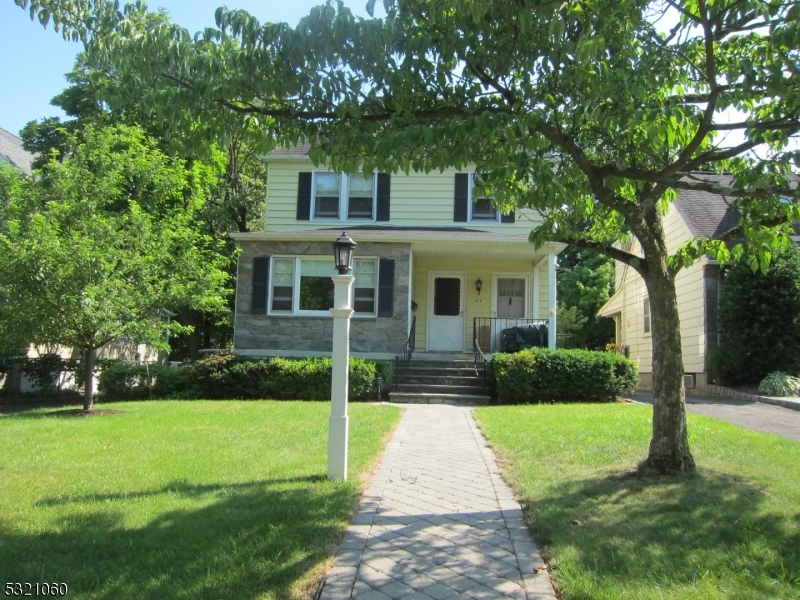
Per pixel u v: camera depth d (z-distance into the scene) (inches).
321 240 604.7
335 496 202.8
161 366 592.7
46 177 497.7
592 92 194.5
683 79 227.6
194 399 553.6
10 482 219.9
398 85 193.6
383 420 382.3
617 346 975.6
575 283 1346.0
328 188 695.1
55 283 409.4
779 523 167.8
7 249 407.5
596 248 248.5
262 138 217.6
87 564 143.6
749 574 136.4
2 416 422.0
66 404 582.9
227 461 257.8
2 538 160.6
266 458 264.2
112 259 434.9
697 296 646.5
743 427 358.3
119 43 189.9
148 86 200.5
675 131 209.2
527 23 167.5
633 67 207.9
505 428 348.2
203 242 784.9
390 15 197.9
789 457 253.9
